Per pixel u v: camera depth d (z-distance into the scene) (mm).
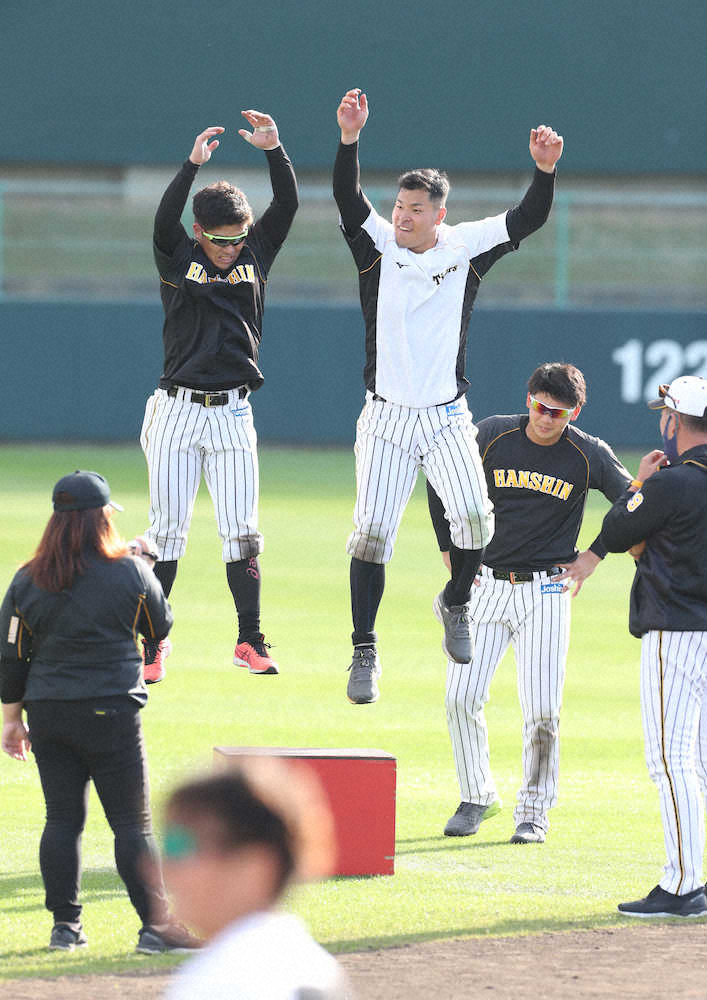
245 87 99688
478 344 93750
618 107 101375
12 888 24078
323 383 95000
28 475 81062
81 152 99312
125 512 67812
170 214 25422
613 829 28844
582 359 94438
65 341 93188
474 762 28641
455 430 24750
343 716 38219
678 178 103500
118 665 19641
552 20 100875
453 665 28375
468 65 100750
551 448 27438
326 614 51562
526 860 26500
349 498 76438
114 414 93625
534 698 27891
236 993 8398
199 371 26281
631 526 22047
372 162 100938
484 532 25062
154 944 20156
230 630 48688
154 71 99188
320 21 99688
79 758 20141
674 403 22359
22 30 98438
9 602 19609
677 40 101188
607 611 54406
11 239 99250
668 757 22250
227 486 26797
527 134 101312
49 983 18766
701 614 22062
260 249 26562
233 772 8828
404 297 24297
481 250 24625
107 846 27328
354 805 25234
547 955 20391
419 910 22922
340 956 20359
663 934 21547
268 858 8609
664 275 102875
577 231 102750
